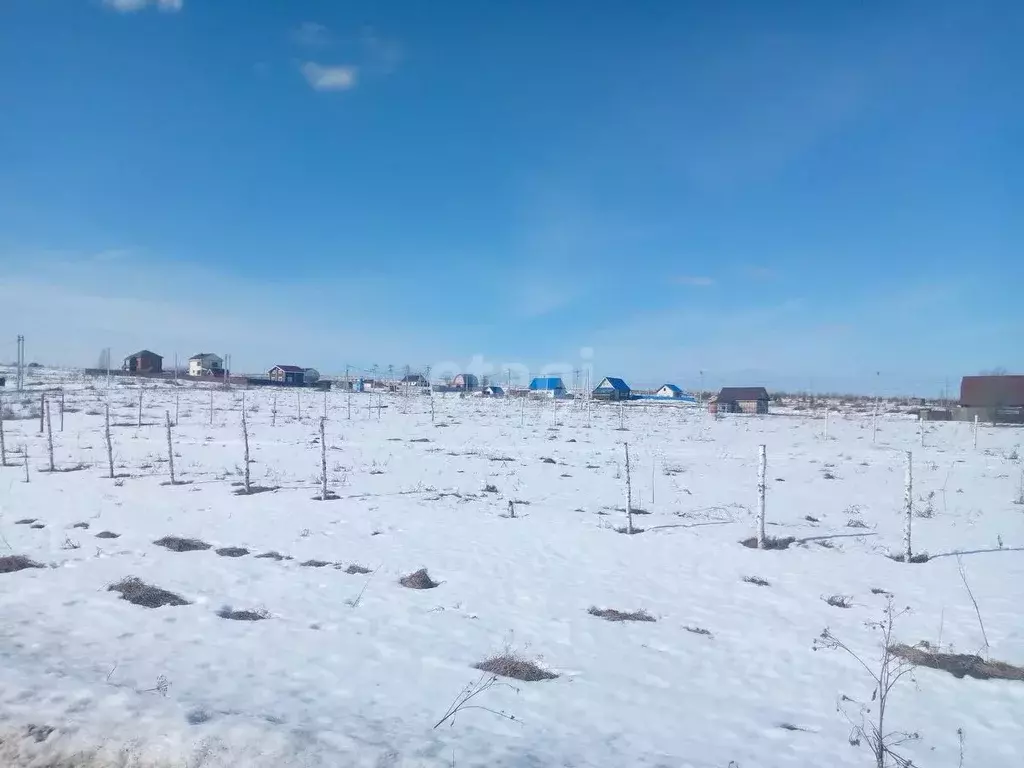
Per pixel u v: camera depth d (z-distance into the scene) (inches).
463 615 358.3
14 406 1574.8
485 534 552.4
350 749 193.9
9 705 207.9
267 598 369.1
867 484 917.8
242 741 191.2
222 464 889.5
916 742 240.2
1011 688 287.7
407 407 2063.2
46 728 196.5
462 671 280.5
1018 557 523.2
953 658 316.5
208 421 1440.7
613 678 285.6
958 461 1173.7
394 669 279.0
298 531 533.0
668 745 227.5
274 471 840.3
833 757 225.9
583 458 1109.7
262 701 232.7
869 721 254.8
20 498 631.2
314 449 1072.2
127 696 217.5
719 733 240.2
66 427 1270.9
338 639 311.0
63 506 598.9
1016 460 1186.6
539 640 327.3
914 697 279.9
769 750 228.8
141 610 335.9
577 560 487.2
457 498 708.7
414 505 657.0
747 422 2055.9
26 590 361.1
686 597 412.8
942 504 773.9
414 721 227.3
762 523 540.4
